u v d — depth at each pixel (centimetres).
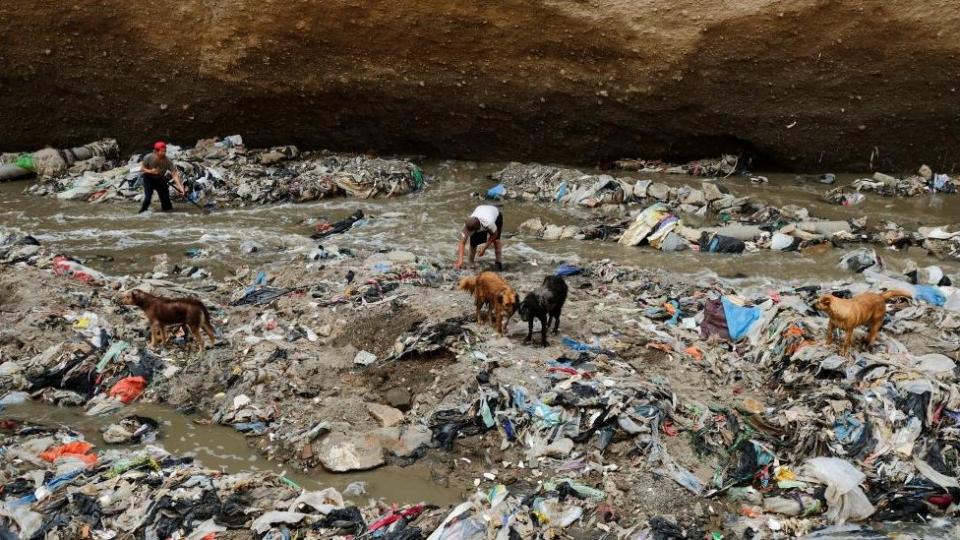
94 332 792
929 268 990
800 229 1141
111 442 655
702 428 644
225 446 660
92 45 1417
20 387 726
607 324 812
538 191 1342
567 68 1395
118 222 1202
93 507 557
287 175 1386
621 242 1123
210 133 1545
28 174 1448
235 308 865
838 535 552
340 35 1392
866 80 1336
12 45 1400
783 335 784
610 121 1466
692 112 1424
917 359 736
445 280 945
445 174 1495
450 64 1419
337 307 838
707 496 593
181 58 1436
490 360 720
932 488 597
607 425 643
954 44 1255
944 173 1438
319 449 645
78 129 1520
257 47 1410
